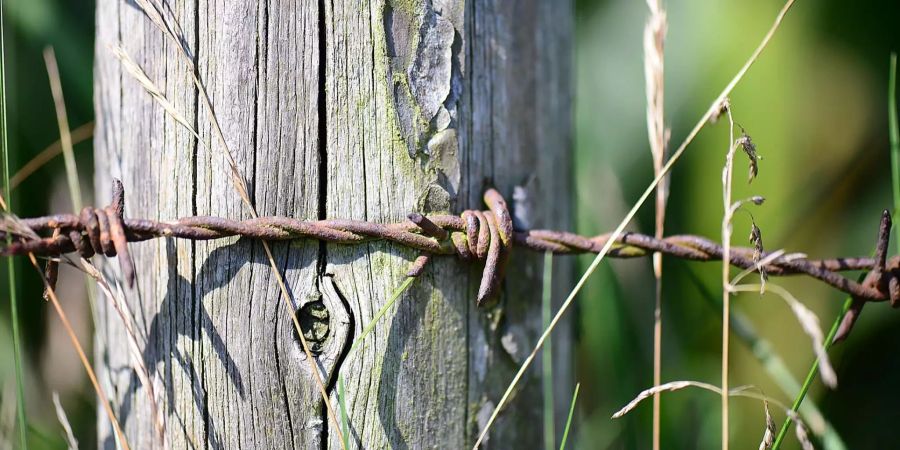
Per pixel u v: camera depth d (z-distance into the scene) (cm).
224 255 52
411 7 52
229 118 52
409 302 52
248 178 52
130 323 54
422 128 52
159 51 53
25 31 70
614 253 54
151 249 53
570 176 60
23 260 70
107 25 55
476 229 52
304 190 52
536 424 56
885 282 54
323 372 52
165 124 53
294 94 52
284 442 52
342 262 52
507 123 55
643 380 68
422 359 53
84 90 71
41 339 69
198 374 53
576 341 62
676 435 68
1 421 60
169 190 53
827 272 54
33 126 71
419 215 51
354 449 52
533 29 56
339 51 52
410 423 53
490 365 54
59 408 55
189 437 53
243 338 52
